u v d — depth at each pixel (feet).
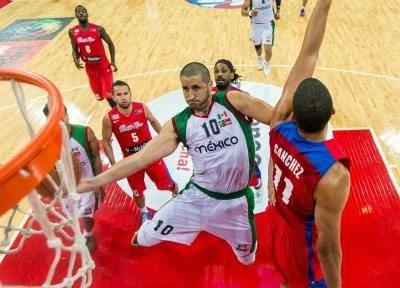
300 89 6.11
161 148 9.23
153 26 31.91
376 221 13.29
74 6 38.04
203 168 9.71
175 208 10.36
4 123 20.30
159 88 22.49
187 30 30.60
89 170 11.60
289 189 6.93
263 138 17.35
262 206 14.16
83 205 11.89
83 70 25.45
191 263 12.44
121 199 15.19
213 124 9.18
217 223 10.46
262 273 11.84
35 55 28.14
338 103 19.99
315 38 7.47
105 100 21.95
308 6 33.60
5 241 7.40
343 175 6.04
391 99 20.13
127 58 26.53
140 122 13.00
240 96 9.12
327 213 6.22
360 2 33.96
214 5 35.55
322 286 7.74
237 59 25.26
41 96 21.75
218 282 11.75
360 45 26.22
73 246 6.10
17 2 40.32
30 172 4.16
